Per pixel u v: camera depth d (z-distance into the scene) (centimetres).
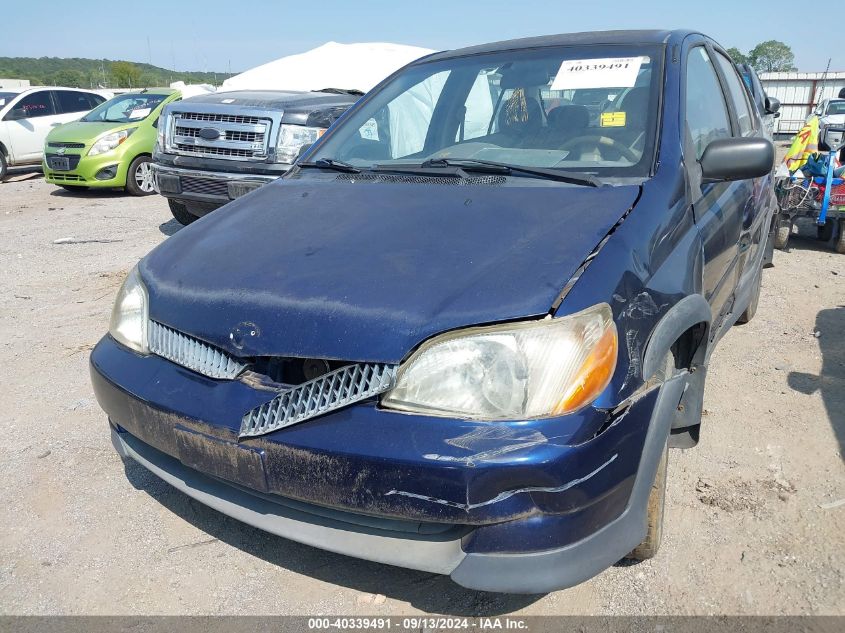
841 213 682
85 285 607
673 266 235
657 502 232
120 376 237
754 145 265
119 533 272
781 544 258
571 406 184
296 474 195
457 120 325
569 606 230
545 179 266
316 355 196
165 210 973
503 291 196
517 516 182
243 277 229
